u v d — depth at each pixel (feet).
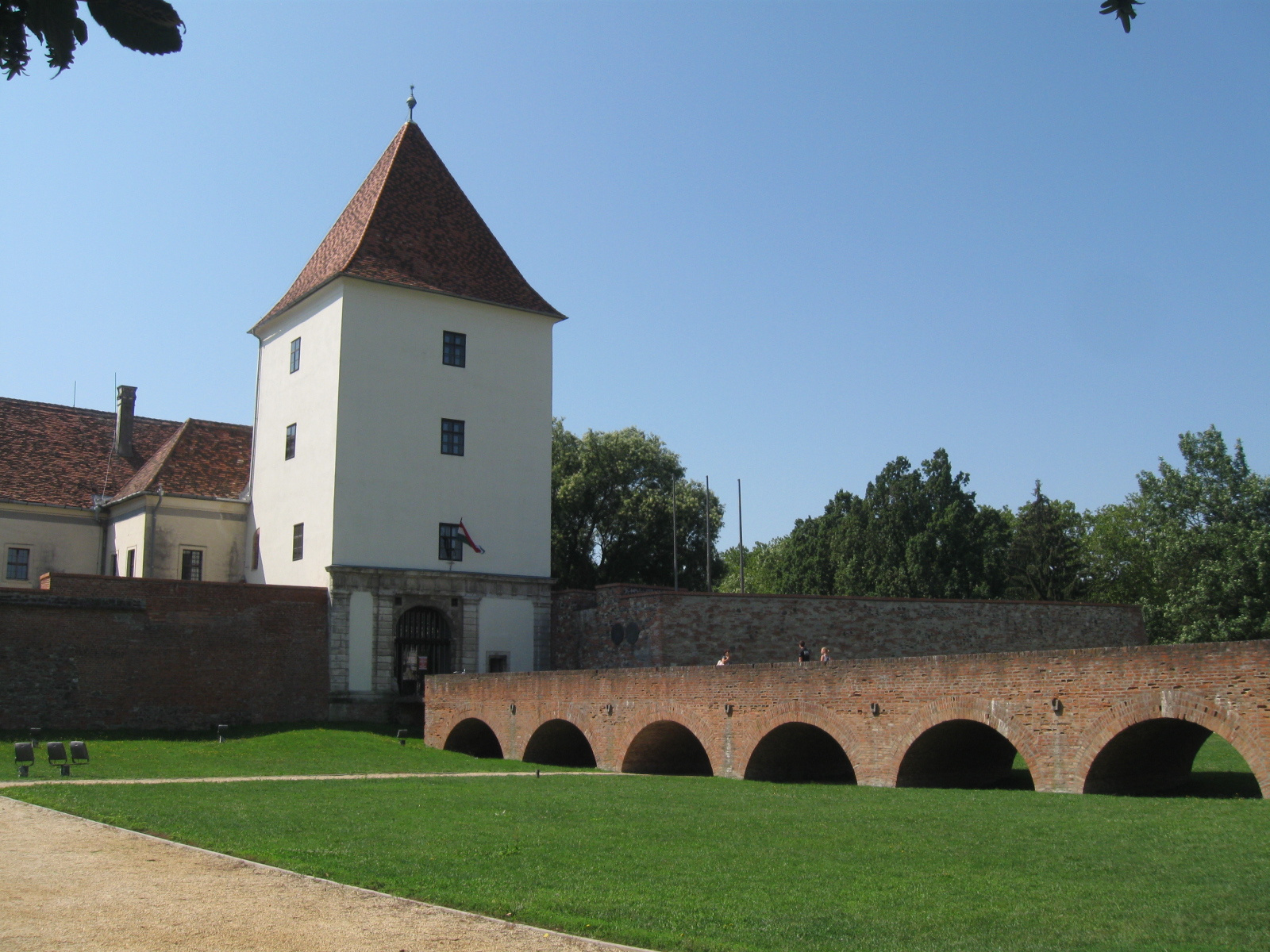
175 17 14.52
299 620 150.00
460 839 59.00
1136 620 176.04
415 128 185.47
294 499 165.17
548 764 127.75
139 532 173.47
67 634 133.39
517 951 34.22
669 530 249.96
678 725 111.24
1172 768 90.22
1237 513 181.47
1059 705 78.64
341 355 158.10
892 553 232.53
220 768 109.40
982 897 43.78
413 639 158.61
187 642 141.28
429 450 163.63
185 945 34.58
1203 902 42.11
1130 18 16.83
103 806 71.67
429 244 172.35
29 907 40.06
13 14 14.30
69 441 196.85
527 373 175.83
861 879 47.78
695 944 35.55
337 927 37.27
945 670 85.97
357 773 108.47
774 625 150.20
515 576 167.73
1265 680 67.46
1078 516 282.15
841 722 93.04
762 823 65.92
